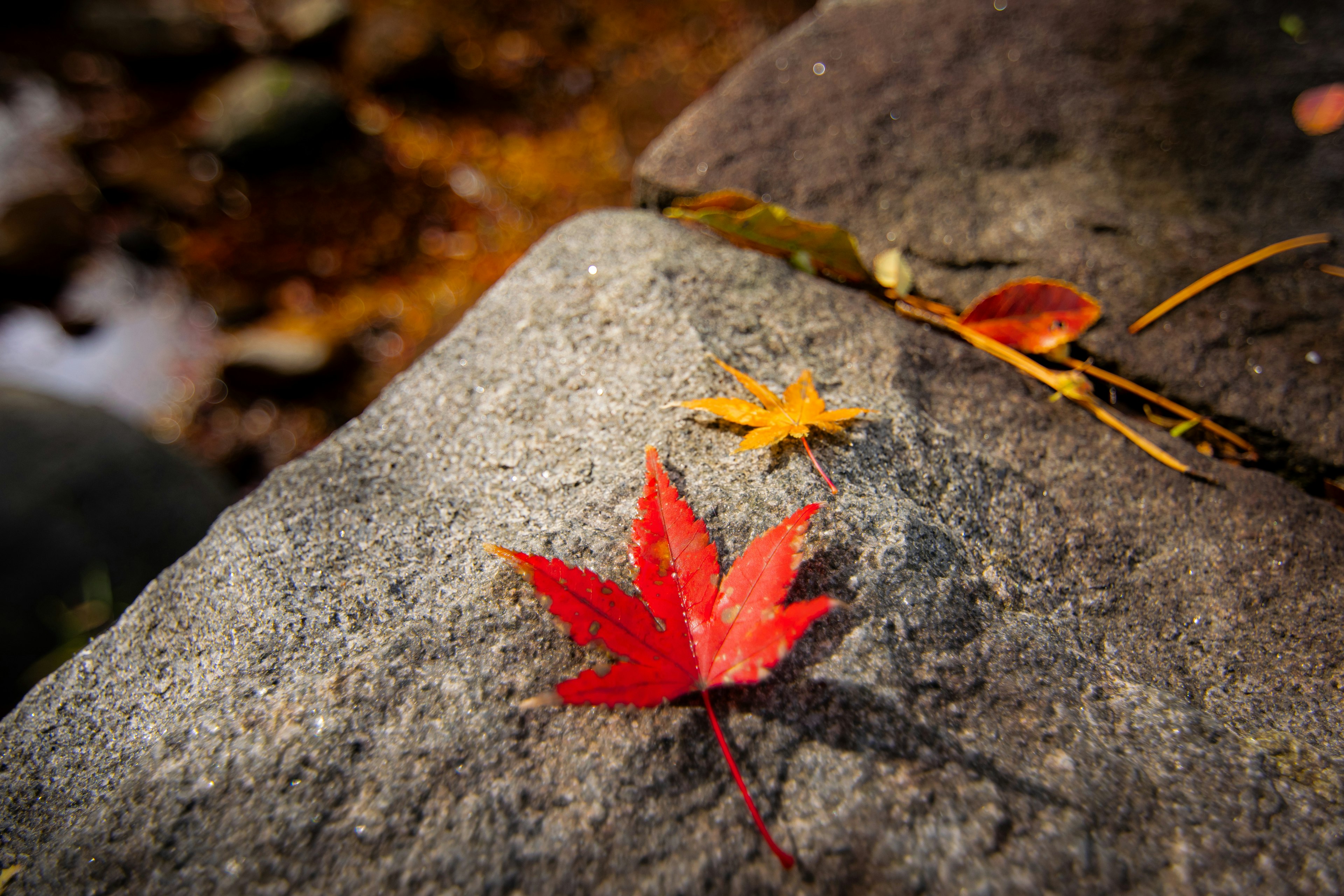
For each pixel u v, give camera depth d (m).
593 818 0.17
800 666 0.19
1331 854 0.17
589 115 0.83
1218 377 0.26
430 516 0.22
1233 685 0.21
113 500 0.49
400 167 0.81
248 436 0.64
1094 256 0.28
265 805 0.18
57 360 0.70
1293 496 0.24
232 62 0.96
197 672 0.20
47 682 0.20
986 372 0.25
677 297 0.25
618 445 0.22
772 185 0.30
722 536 0.20
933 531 0.21
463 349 0.25
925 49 0.33
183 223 0.79
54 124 0.89
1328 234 0.29
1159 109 0.31
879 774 0.18
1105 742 0.18
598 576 0.20
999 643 0.20
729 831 0.17
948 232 0.29
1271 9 0.34
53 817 0.19
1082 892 0.17
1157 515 0.23
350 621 0.20
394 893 0.17
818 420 0.21
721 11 0.90
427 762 0.18
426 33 0.88
